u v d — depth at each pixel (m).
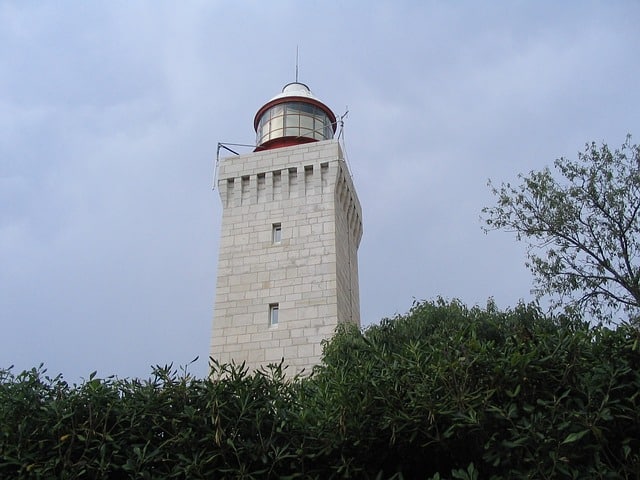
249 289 28.50
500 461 11.57
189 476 11.99
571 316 20.12
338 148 31.12
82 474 12.16
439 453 12.80
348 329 23.58
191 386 13.21
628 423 11.34
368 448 12.67
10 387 13.20
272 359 26.61
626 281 21.09
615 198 21.70
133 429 12.65
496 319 22.02
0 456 12.18
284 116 35.41
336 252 28.66
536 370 11.91
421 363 12.96
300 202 30.20
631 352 11.70
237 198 31.06
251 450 12.40
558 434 11.03
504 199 23.19
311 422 13.03
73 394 12.98
